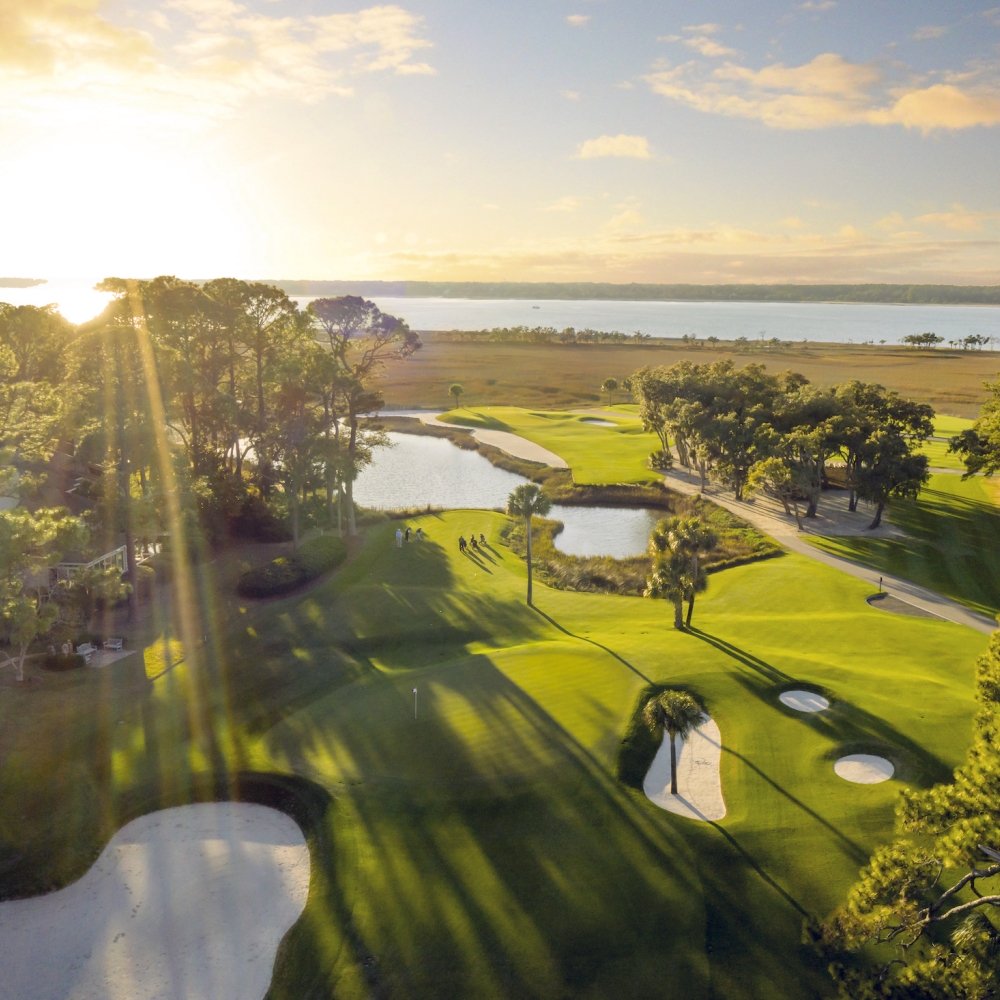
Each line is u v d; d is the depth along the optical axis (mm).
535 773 28125
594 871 23578
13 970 20750
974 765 18062
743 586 55469
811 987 19953
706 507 79375
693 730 31484
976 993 15484
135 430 46094
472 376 181125
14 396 57281
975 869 16781
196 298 59688
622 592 56562
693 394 96250
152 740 31562
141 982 20328
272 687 36719
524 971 20234
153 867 24578
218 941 21625
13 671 37125
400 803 26625
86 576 38219
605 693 34250
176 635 43031
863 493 70625
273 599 50031
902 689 34281
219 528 59625
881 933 19250
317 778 28234
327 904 22578
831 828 25281
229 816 27000
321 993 19781
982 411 73625
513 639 44250
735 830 25312
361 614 47156
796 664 37094
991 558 60531
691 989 19812
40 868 24234
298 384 64438
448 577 56688
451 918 21859
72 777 28672
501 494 88000
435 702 33875
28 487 43875
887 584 55188
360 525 72375
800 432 74562
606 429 124250
